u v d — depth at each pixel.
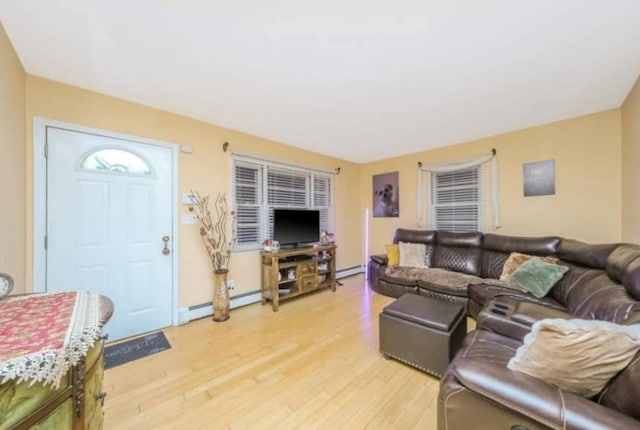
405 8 1.45
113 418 1.52
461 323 2.09
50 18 1.50
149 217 2.68
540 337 0.98
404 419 1.52
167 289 2.79
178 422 1.49
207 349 2.32
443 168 4.25
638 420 0.77
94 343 0.90
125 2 1.39
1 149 1.63
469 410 1.02
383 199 5.16
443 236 4.05
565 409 0.81
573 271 2.41
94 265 2.37
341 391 1.76
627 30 1.62
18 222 1.90
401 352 2.05
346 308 3.36
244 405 1.63
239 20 1.53
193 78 2.17
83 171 2.32
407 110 2.85
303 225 4.03
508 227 3.63
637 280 1.29
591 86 2.37
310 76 2.15
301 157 4.34
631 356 0.86
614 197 2.86
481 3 1.42
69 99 2.24
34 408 0.71
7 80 1.69
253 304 3.52
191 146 2.98
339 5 1.43
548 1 1.40
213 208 3.17
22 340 0.77
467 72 2.11
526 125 3.34
